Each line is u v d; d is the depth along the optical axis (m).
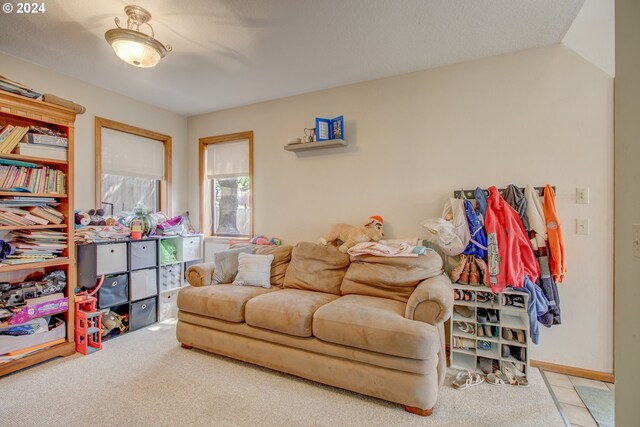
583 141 2.33
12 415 1.79
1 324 2.21
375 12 2.03
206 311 2.53
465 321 2.37
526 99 2.49
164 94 3.44
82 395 2.00
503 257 2.25
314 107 3.37
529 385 2.15
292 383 2.16
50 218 2.52
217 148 4.07
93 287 2.78
